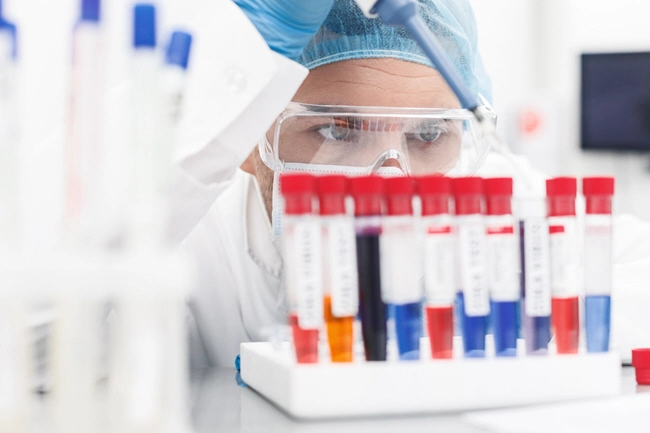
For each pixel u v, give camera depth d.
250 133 0.89
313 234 0.61
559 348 0.68
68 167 0.48
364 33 1.06
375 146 1.08
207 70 0.85
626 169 2.77
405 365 0.59
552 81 2.94
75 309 0.45
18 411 0.46
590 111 2.71
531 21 2.91
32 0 0.92
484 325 0.66
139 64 0.47
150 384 0.45
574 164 2.80
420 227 0.67
